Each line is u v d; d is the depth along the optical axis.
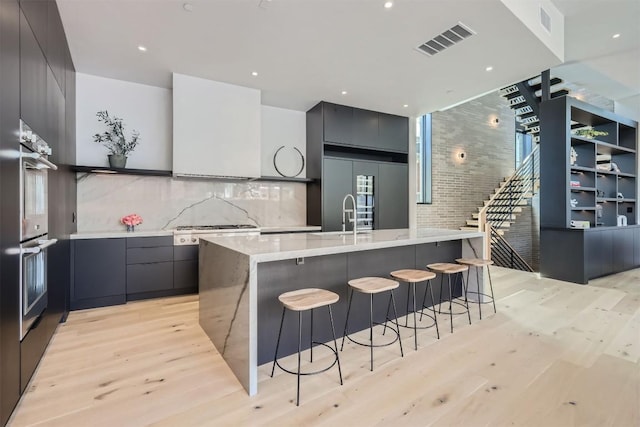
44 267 2.20
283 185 4.89
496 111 7.75
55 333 2.61
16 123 1.63
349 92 4.21
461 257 3.67
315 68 3.47
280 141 4.87
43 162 1.95
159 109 3.99
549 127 4.54
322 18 2.54
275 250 2.01
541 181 4.66
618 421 1.54
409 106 4.79
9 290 1.55
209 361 2.16
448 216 6.80
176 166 3.64
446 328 2.74
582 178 4.90
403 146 5.38
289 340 2.27
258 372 2.03
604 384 1.86
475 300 3.57
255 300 1.82
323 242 2.45
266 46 2.99
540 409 1.63
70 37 2.84
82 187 3.60
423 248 3.27
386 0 2.32
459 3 2.36
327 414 1.60
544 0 2.99
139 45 2.98
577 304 3.42
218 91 3.84
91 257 3.24
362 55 3.16
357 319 2.69
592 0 3.11
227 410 1.64
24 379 1.77
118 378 1.94
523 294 3.81
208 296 2.57
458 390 1.80
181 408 1.65
